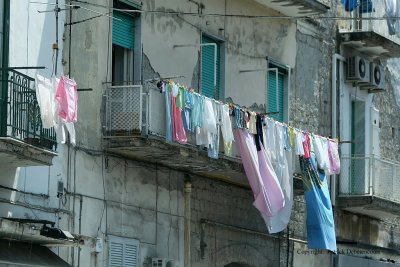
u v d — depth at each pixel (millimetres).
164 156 33062
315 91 43250
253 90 39188
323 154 39000
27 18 29078
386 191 44594
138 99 31641
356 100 46000
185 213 35094
